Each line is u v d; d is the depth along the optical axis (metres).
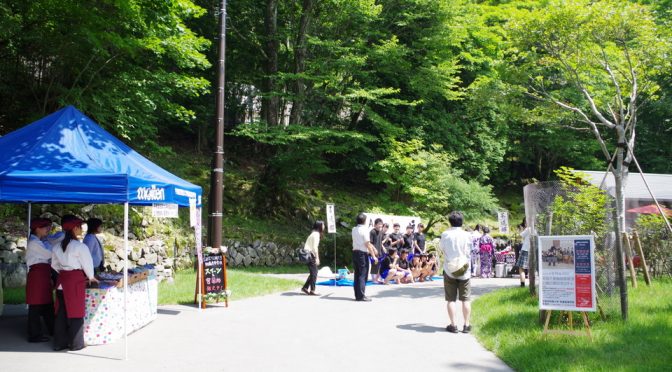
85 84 16.17
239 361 6.78
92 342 7.66
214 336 8.27
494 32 31.30
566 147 32.66
